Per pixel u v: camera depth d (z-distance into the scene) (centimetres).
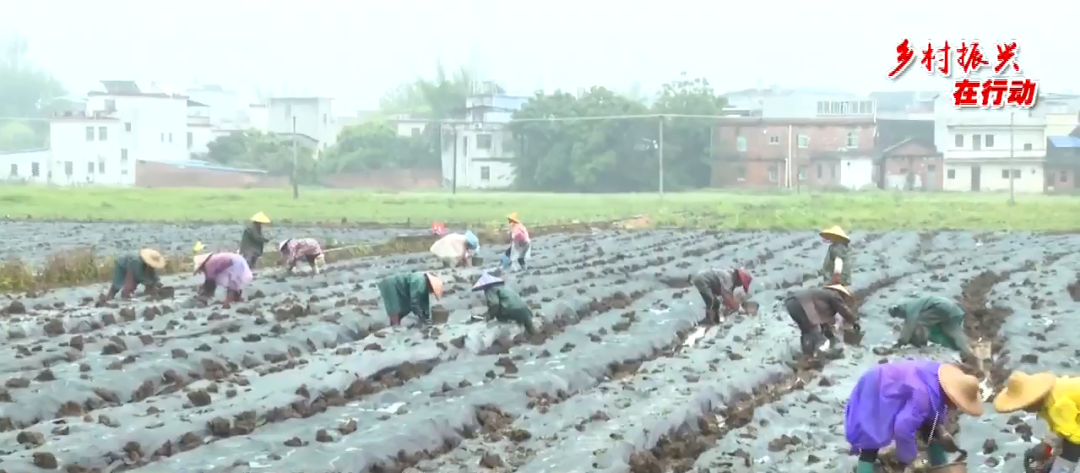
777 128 13088
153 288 3762
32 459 1814
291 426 2122
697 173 13225
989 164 12850
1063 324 3152
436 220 9306
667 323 3294
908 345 2859
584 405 2277
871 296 3966
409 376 2580
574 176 12744
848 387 2475
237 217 9606
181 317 3328
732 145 13150
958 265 5244
